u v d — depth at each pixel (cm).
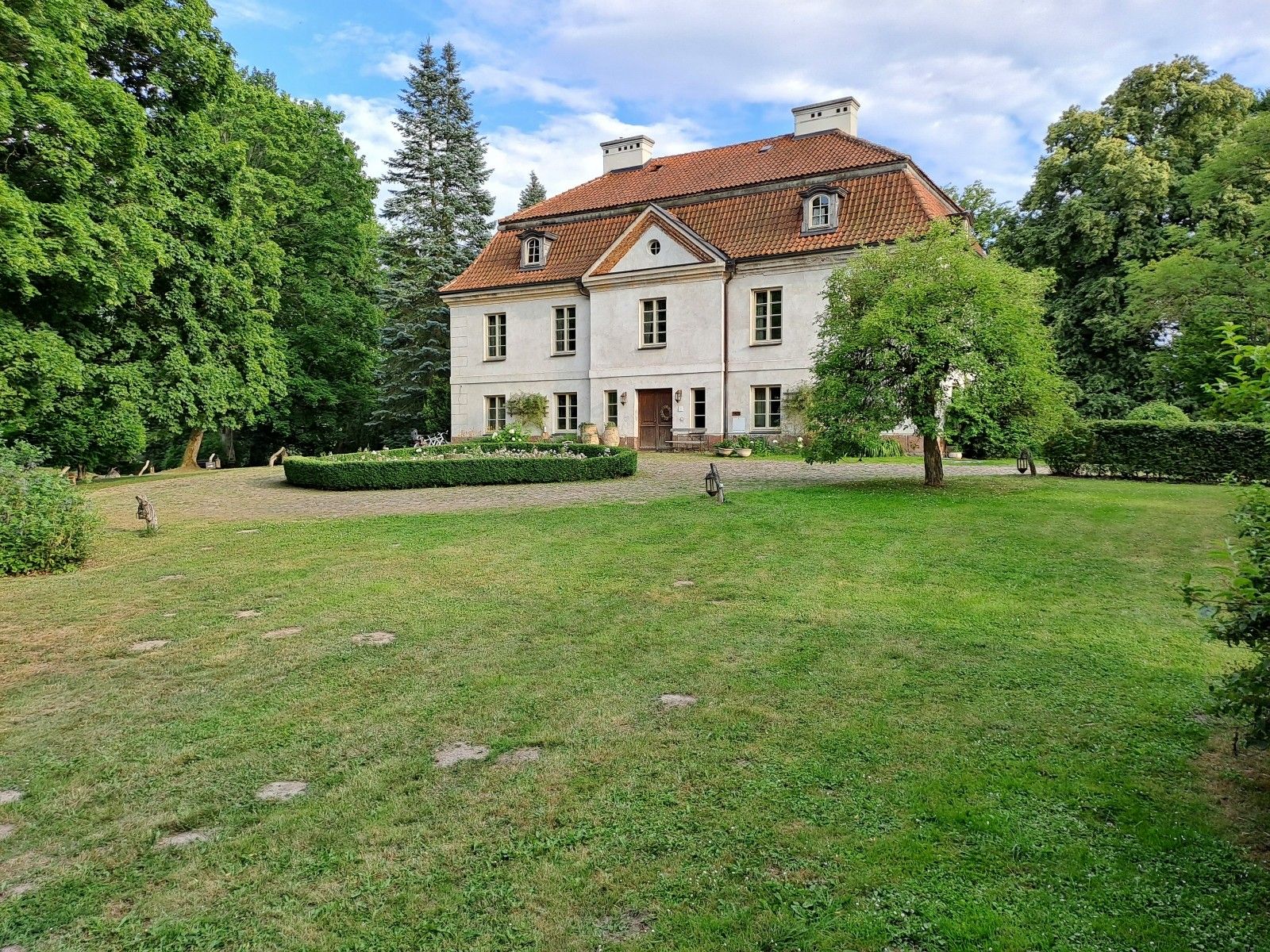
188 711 483
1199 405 2339
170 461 3794
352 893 294
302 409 3475
